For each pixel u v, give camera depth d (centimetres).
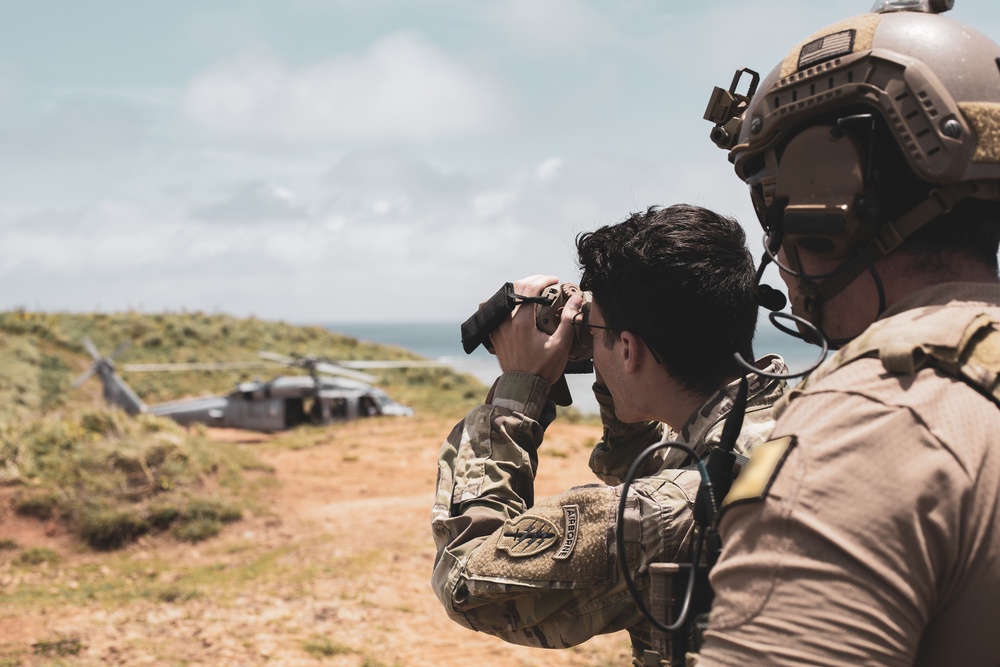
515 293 146
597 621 121
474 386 3023
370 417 2164
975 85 91
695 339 127
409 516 1023
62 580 805
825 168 96
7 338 2741
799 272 104
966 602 76
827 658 72
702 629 97
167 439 1102
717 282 126
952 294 91
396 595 726
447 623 658
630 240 129
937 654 79
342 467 1412
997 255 97
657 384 131
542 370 143
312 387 2081
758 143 104
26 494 960
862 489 76
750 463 84
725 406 127
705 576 102
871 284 98
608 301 133
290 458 1515
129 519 930
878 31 95
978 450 77
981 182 92
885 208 95
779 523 77
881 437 78
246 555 888
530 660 582
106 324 3322
